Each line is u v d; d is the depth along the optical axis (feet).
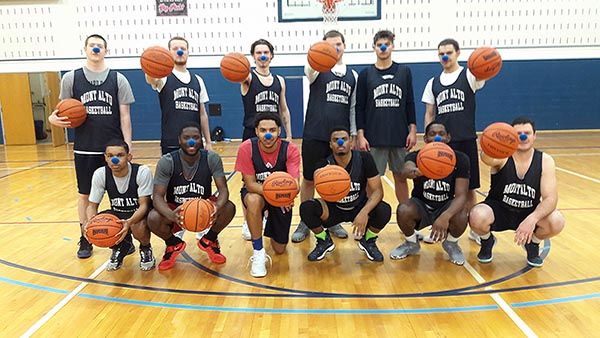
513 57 31.04
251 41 30.86
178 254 10.90
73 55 30.60
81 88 11.00
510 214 10.21
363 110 12.16
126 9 30.32
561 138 29.60
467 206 11.21
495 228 10.39
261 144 10.37
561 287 9.17
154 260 10.71
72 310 8.54
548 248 11.34
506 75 31.40
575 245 11.48
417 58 30.83
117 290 9.40
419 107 31.37
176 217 9.73
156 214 9.98
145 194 10.24
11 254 11.51
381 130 11.84
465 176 10.29
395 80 11.77
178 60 11.94
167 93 11.73
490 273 9.95
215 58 31.07
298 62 31.01
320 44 11.05
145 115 31.94
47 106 33.01
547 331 7.54
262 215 10.12
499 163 9.91
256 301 8.83
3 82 32.04
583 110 31.96
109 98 11.09
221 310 8.48
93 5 30.17
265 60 12.11
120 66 30.94
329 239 11.02
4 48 30.40
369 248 10.82
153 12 30.40
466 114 11.23
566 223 13.16
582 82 31.48
